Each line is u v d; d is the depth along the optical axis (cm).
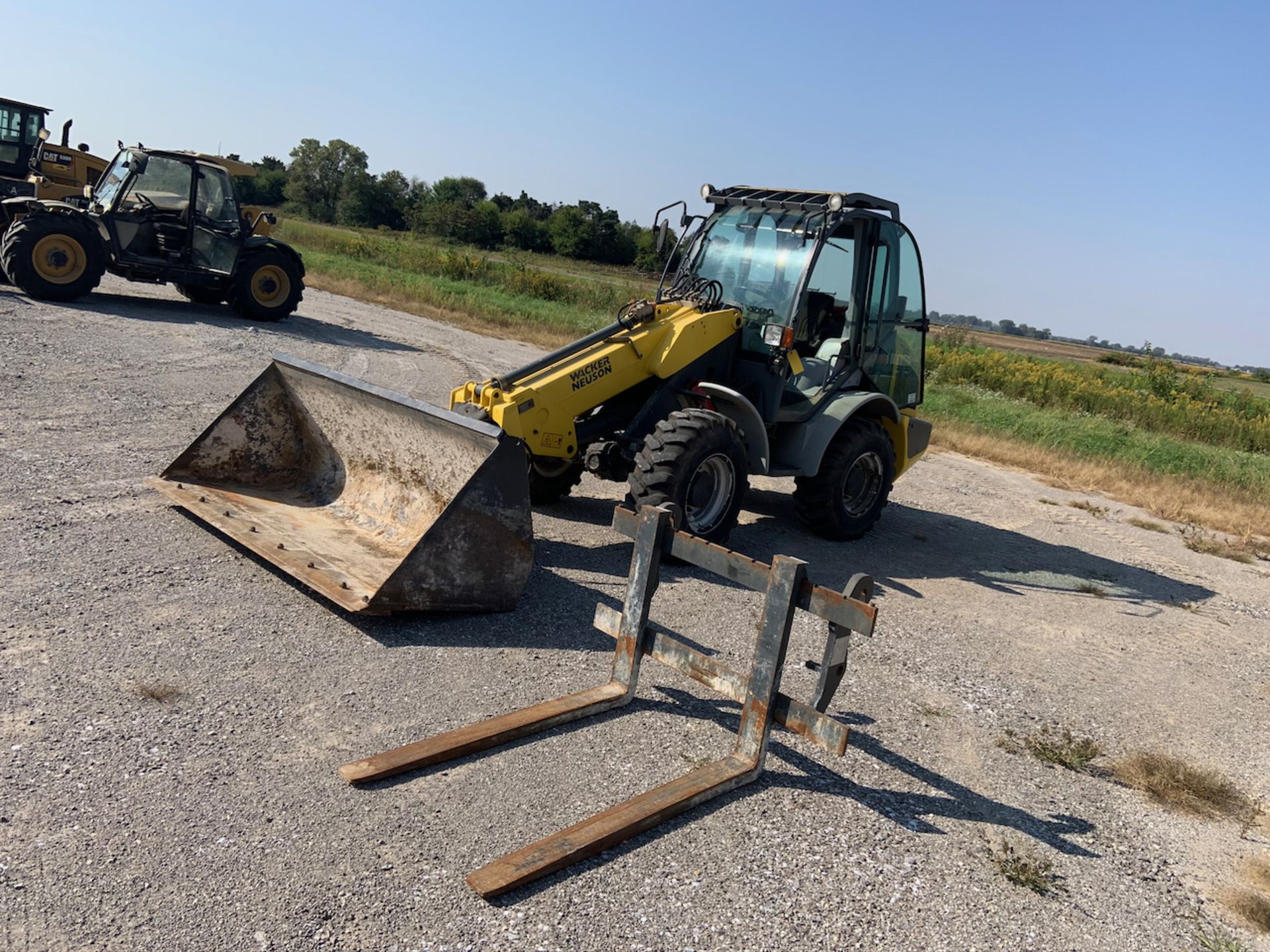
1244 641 618
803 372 661
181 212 1312
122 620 402
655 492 563
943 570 693
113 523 510
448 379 1173
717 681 365
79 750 308
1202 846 357
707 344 626
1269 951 297
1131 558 809
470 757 340
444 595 439
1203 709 493
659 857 299
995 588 663
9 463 589
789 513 801
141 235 1291
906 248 730
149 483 534
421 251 3338
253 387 555
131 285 1623
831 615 331
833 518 692
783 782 356
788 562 339
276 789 303
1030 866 323
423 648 418
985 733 425
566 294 2850
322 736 338
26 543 467
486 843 292
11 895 242
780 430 672
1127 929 299
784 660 348
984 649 533
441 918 256
